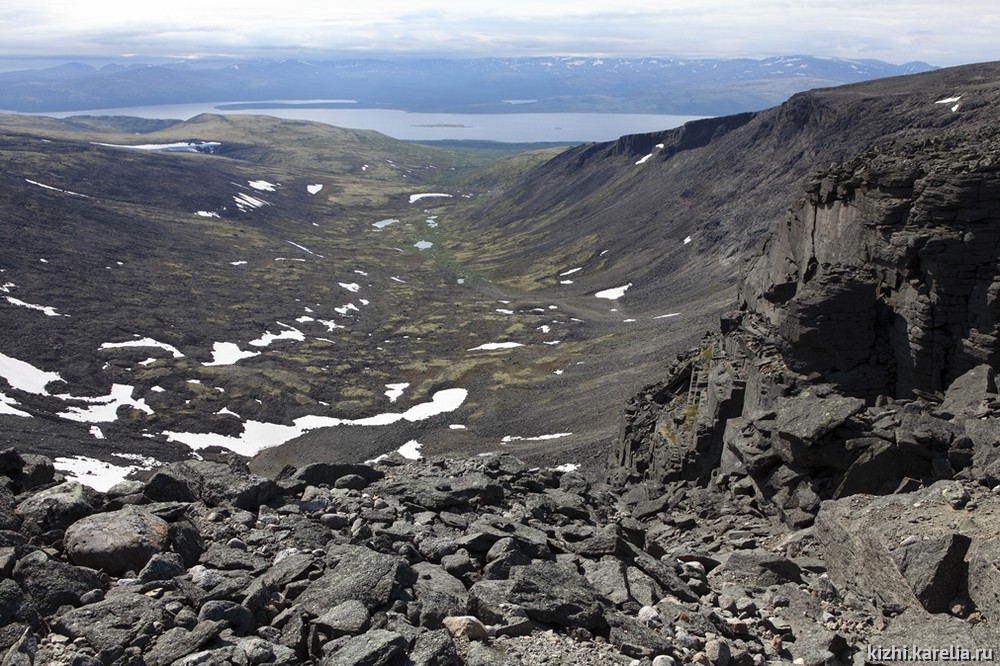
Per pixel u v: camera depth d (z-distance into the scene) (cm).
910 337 3234
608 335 18525
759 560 2233
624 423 5684
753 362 3834
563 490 3122
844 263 3706
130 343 18762
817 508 2798
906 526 2080
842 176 3931
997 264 3075
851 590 2103
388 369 17988
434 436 13275
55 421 13675
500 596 1596
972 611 1767
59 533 1655
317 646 1362
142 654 1286
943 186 3247
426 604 1535
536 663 1393
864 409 3006
